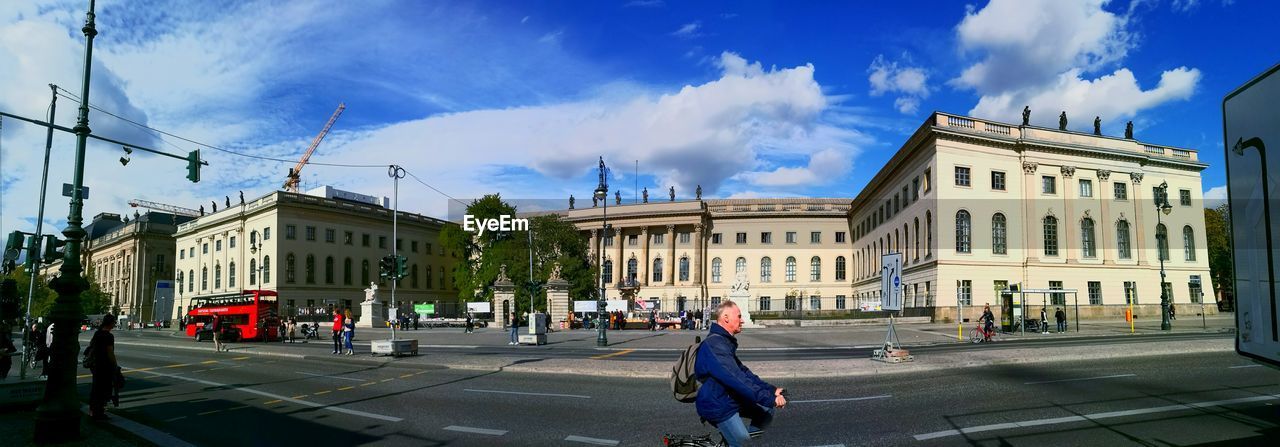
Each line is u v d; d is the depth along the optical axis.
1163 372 17.59
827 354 27.67
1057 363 20.73
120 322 97.25
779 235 103.50
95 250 133.00
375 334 51.88
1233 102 7.23
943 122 60.47
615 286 103.12
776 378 18.45
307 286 88.25
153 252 117.50
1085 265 60.97
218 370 24.48
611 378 19.02
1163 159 65.31
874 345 33.03
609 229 105.81
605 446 10.17
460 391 16.73
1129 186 64.00
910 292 66.62
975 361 20.72
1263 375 16.48
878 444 9.83
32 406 15.12
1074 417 11.55
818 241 102.75
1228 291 82.31
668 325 59.88
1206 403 12.70
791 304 98.75
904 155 67.44
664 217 102.88
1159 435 10.09
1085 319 59.03
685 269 103.88
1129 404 12.74
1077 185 62.28
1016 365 20.47
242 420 13.15
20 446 10.71
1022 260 59.69
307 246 89.25
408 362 25.09
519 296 76.12
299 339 49.59
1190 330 41.56
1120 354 22.20
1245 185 7.04
